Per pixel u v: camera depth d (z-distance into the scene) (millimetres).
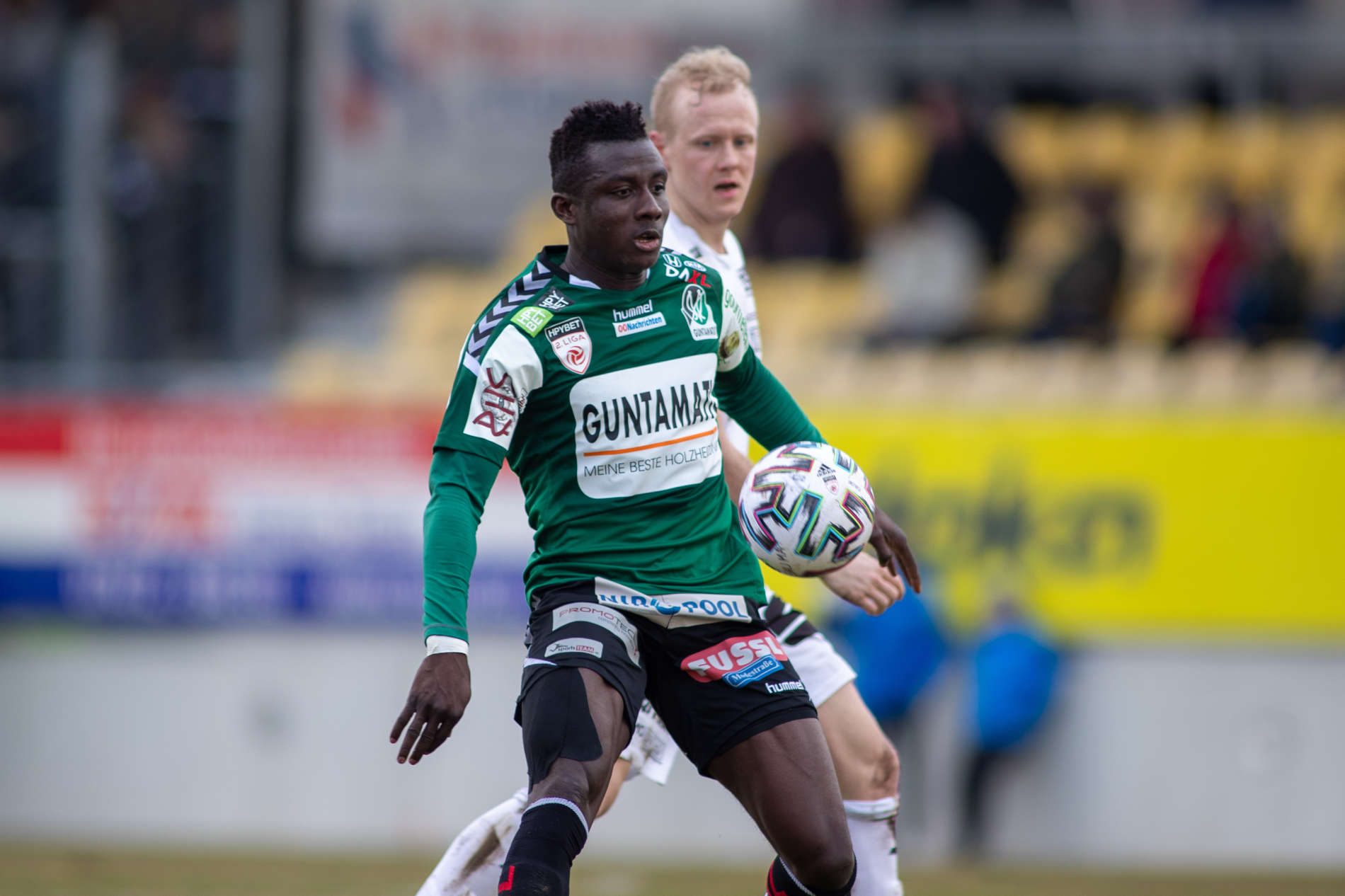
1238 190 43781
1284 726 32375
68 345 37938
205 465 34719
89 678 34719
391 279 44000
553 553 11898
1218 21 46906
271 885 25188
